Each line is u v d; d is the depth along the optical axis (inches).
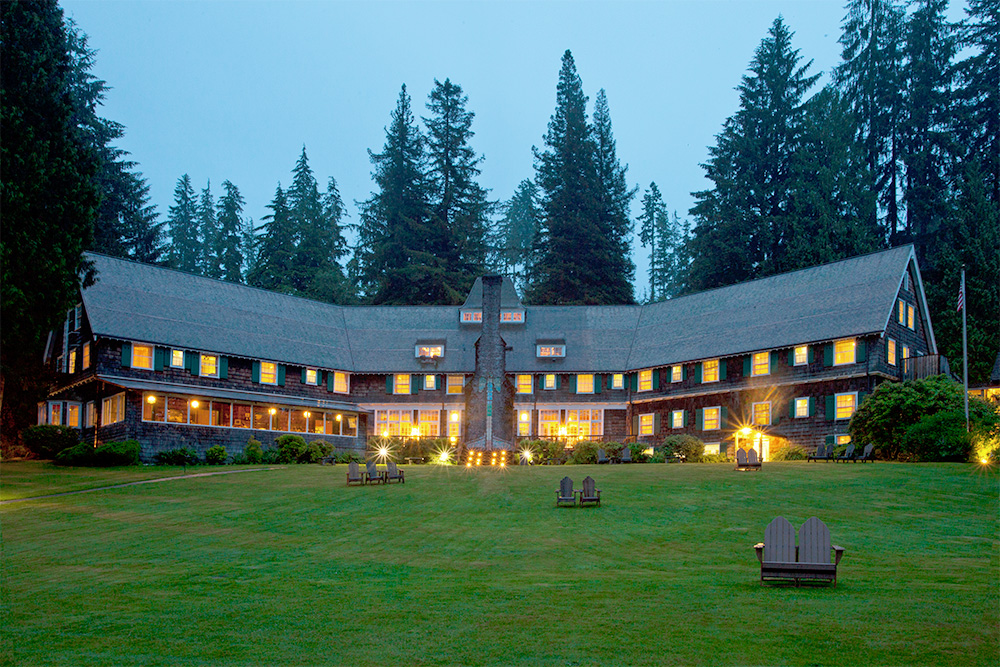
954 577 573.9
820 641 407.5
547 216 3233.3
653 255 4544.8
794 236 2588.6
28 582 601.0
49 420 1990.7
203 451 1872.5
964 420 1366.9
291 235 3275.1
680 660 384.8
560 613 477.4
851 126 2827.3
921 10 2849.4
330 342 2288.4
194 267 4222.4
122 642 434.9
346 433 2204.7
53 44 1562.5
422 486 1242.0
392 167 3329.2
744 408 1920.5
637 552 713.6
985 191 2605.8
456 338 2329.0
